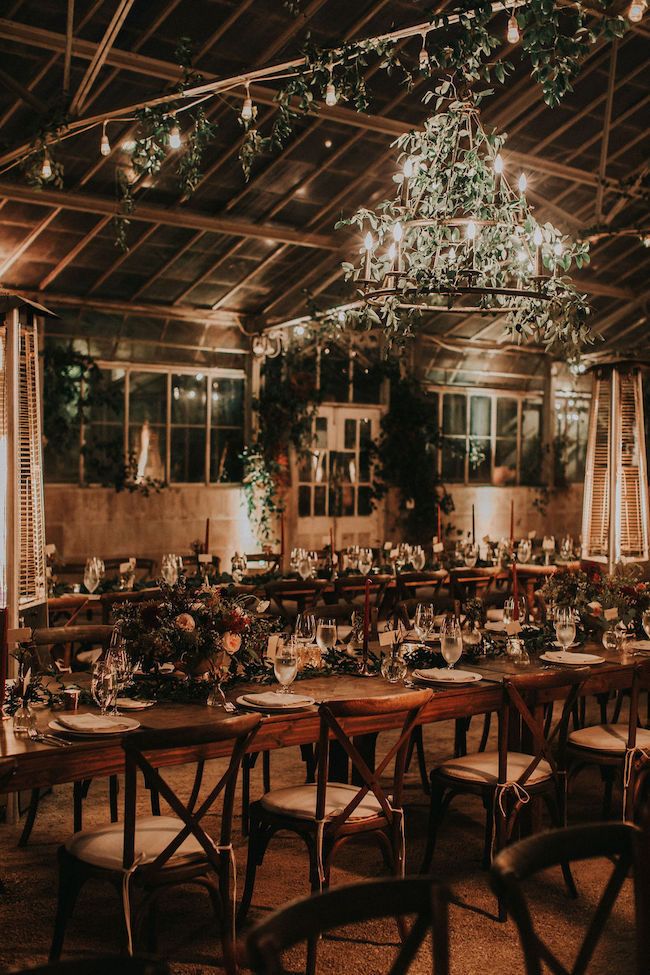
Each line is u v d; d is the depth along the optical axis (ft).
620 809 18.08
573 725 22.15
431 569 31.94
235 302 39.75
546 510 51.16
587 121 33.94
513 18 17.21
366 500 45.09
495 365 48.93
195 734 10.96
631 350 47.47
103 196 31.68
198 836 11.19
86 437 37.60
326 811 12.61
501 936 12.84
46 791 18.06
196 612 14.07
